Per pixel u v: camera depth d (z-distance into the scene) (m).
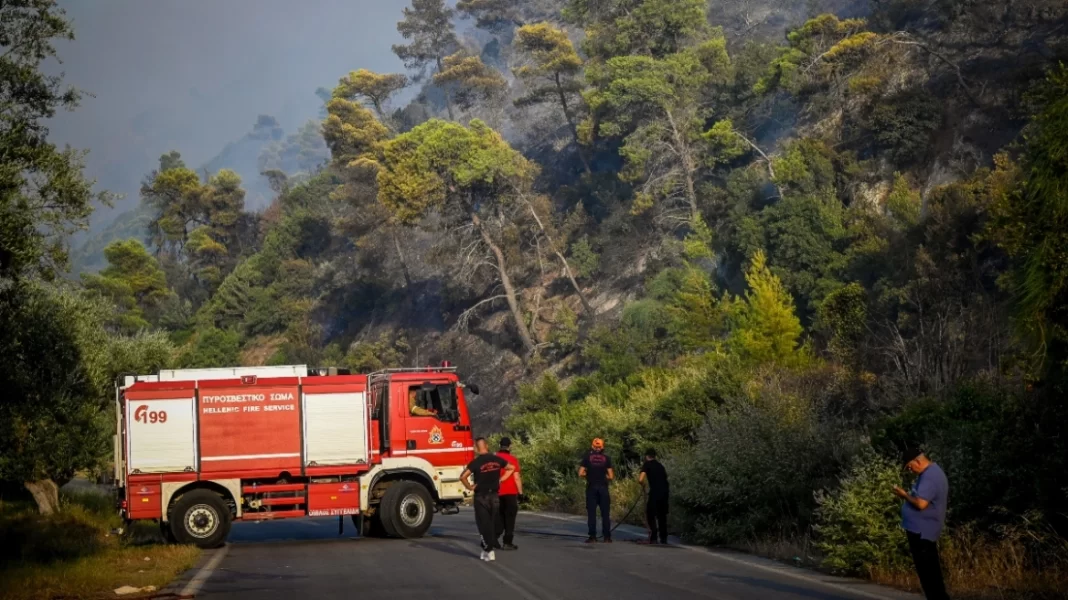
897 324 37.16
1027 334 13.41
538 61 93.56
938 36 65.06
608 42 89.62
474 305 85.94
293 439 21.64
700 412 29.55
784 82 70.44
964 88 57.31
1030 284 13.18
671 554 17.34
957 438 14.80
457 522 28.80
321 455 21.73
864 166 59.38
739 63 81.88
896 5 72.56
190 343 102.69
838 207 55.00
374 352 89.12
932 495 10.45
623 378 50.72
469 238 84.12
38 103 15.89
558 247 84.50
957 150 55.41
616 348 57.69
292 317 106.50
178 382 21.33
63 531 22.11
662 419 30.16
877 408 24.50
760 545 17.47
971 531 13.36
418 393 22.50
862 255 50.66
